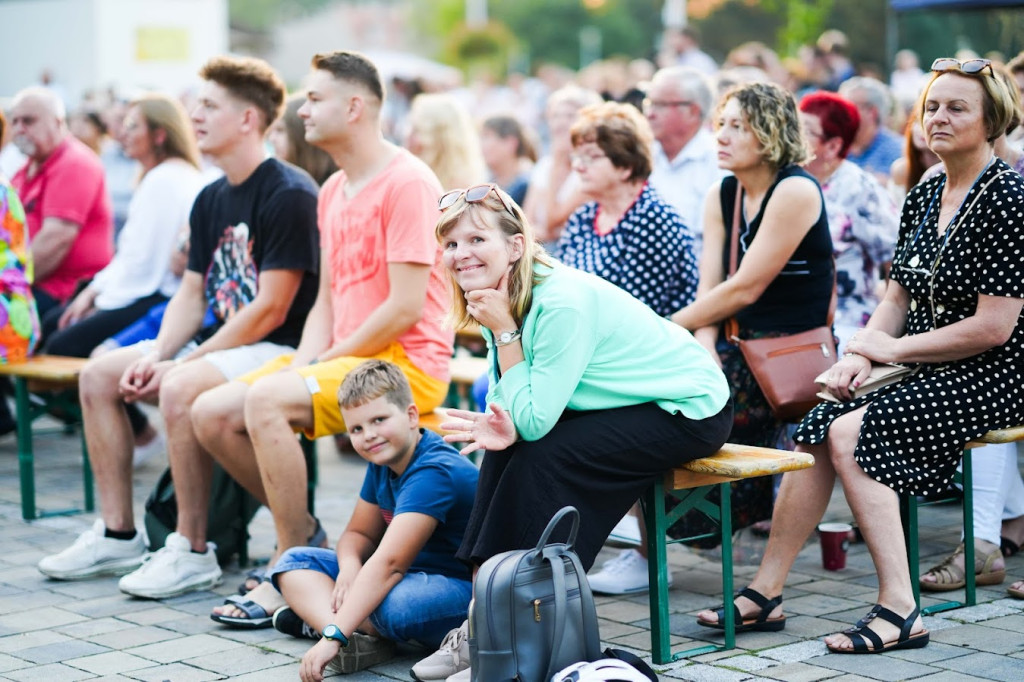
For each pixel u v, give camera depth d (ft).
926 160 31.99
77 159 46.57
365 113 30.32
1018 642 25.12
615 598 29.32
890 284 28.07
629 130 31.96
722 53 284.20
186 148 42.04
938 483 25.58
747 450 25.30
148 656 25.59
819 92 34.19
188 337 34.09
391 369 25.57
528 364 22.88
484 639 20.77
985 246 25.38
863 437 25.18
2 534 35.70
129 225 41.83
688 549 33.37
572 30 375.66
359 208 30.37
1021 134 34.53
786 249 28.32
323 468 44.73
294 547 26.89
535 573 20.86
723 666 24.08
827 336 28.76
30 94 45.75
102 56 99.60
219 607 27.71
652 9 374.22
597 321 23.11
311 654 23.71
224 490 31.58
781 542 26.17
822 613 27.48
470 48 272.31
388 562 24.53
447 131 45.21
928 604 27.73
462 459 25.91
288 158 38.58
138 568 32.14
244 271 33.12
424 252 29.66
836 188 34.17
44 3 102.37
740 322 29.53
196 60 104.37
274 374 28.94
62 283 47.14
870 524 25.13
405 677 24.35
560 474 22.57
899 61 102.78
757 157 28.60
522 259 22.77
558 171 46.65
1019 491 30.68
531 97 131.54
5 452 47.73
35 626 27.68
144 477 43.24
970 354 25.63
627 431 23.04
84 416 32.50
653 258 31.99
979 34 86.07
